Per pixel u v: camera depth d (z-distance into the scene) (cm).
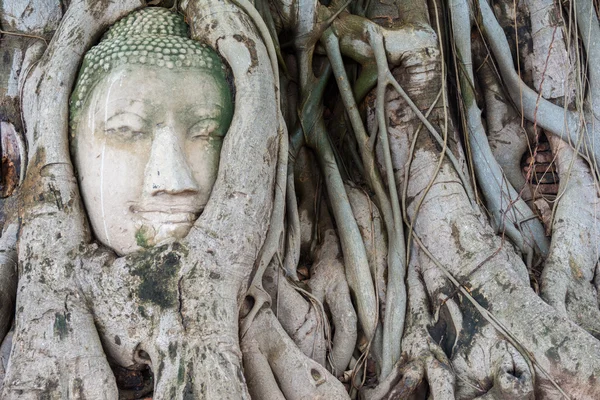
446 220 286
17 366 242
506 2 330
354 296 290
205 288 245
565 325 262
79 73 263
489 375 264
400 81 303
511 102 324
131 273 246
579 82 312
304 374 259
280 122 269
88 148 255
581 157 311
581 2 321
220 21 262
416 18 310
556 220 303
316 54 312
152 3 279
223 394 236
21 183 271
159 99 252
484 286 274
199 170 256
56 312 246
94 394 240
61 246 251
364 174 309
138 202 252
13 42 290
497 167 311
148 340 246
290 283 282
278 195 270
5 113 287
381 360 282
